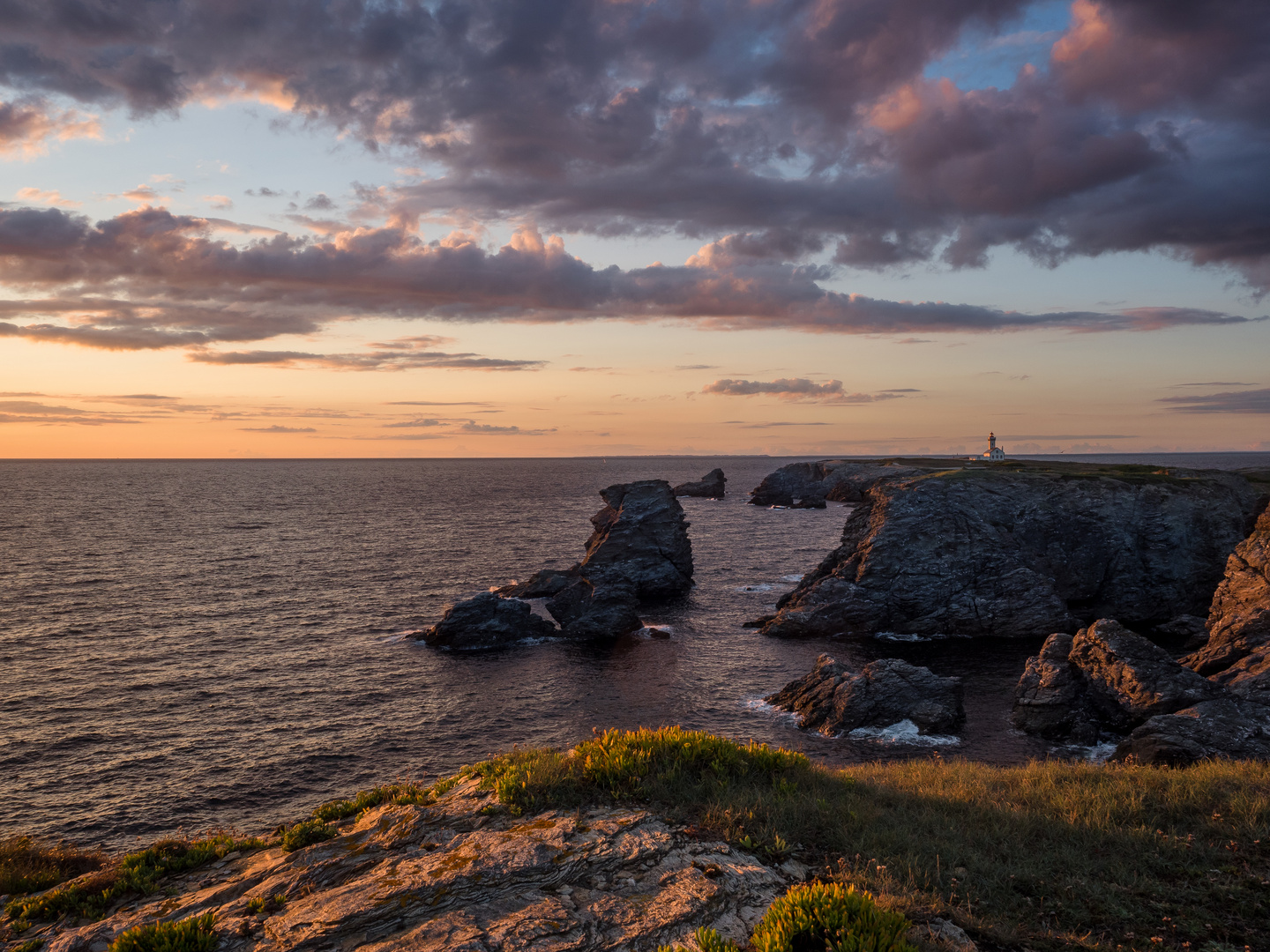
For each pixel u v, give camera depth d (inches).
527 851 418.0
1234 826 485.1
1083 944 350.6
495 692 1857.8
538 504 7480.3
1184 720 1229.7
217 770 1385.3
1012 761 1391.5
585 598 2586.1
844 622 2439.7
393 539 4613.7
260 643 2272.4
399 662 2113.7
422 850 443.2
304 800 1267.2
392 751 1483.8
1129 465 3661.4
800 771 601.0
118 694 1785.2
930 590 2461.9
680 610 2844.5
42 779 1332.4
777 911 313.4
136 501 7632.9
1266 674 1341.0
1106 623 1576.0
